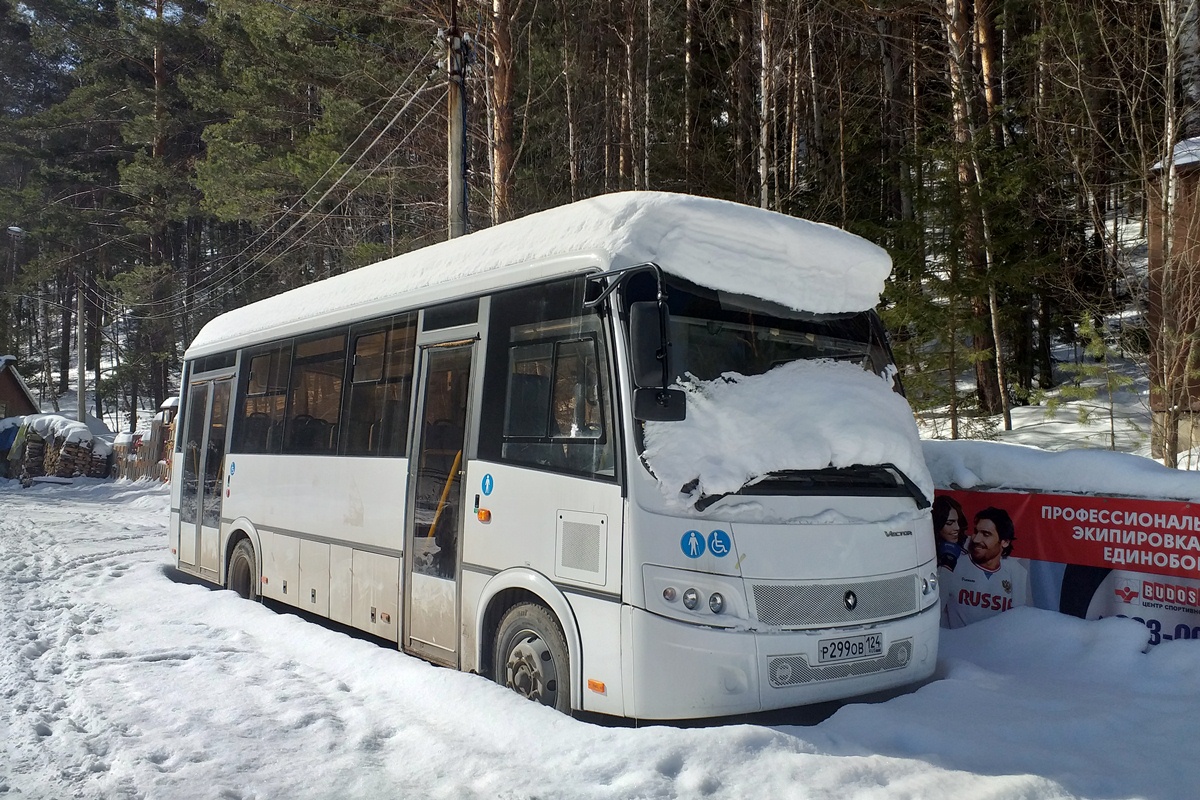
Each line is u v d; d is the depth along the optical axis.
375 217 28.52
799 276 5.71
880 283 6.12
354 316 7.99
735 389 5.20
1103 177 16.97
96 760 4.70
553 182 25.83
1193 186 12.53
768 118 18.33
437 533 6.44
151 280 40.22
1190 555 6.02
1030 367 19.56
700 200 5.38
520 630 5.64
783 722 5.34
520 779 4.36
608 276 5.19
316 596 8.11
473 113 22.89
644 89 25.70
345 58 24.36
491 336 6.19
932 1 19.22
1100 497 6.48
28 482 30.67
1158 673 5.79
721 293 5.42
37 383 64.06
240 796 4.25
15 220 43.75
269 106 28.80
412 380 6.98
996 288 16.33
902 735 4.74
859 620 5.16
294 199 29.41
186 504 11.43
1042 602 6.75
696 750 4.45
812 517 5.12
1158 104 14.63
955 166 15.66
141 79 43.88
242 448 9.93
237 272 39.16
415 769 4.59
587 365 5.32
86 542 15.12
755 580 4.85
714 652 4.70
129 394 57.31
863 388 5.66
